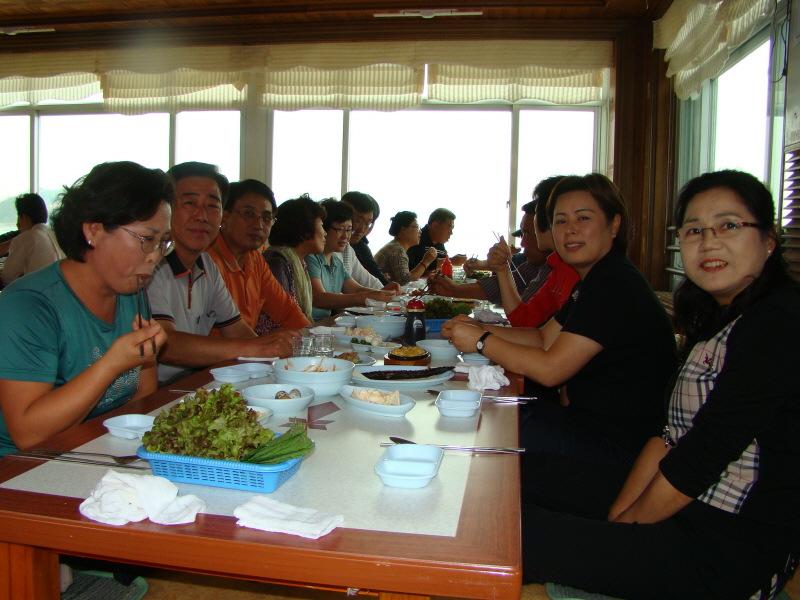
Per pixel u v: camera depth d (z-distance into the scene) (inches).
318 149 244.8
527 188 238.1
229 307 90.5
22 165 264.4
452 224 238.1
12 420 44.3
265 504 31.0
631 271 67.1
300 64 221.3
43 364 46.0
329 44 219.1
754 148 139.3
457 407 48.8
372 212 189.2
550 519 46.1
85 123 258.8
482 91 216.2
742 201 46.0
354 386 55.9
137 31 227.6
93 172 46.8
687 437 43.8
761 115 135.6
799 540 42.1
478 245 245.1
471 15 203.2
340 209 153.5
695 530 43.4
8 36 235.1
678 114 185.9
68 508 31.4
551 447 63.7
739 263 46.1
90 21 220.5
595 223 69.6
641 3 184.2
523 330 83.4
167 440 34.9
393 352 67.2
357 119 242.8
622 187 195.0
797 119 101.4
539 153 236.2
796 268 94.6
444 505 32.6
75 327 49.2
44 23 222.8
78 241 47.1
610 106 206.7
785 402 41.9
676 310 54.4
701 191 47.7
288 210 130.1
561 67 206.1
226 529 29.6
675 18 166.9
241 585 60.6
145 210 46.7
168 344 71.6
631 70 195.5
